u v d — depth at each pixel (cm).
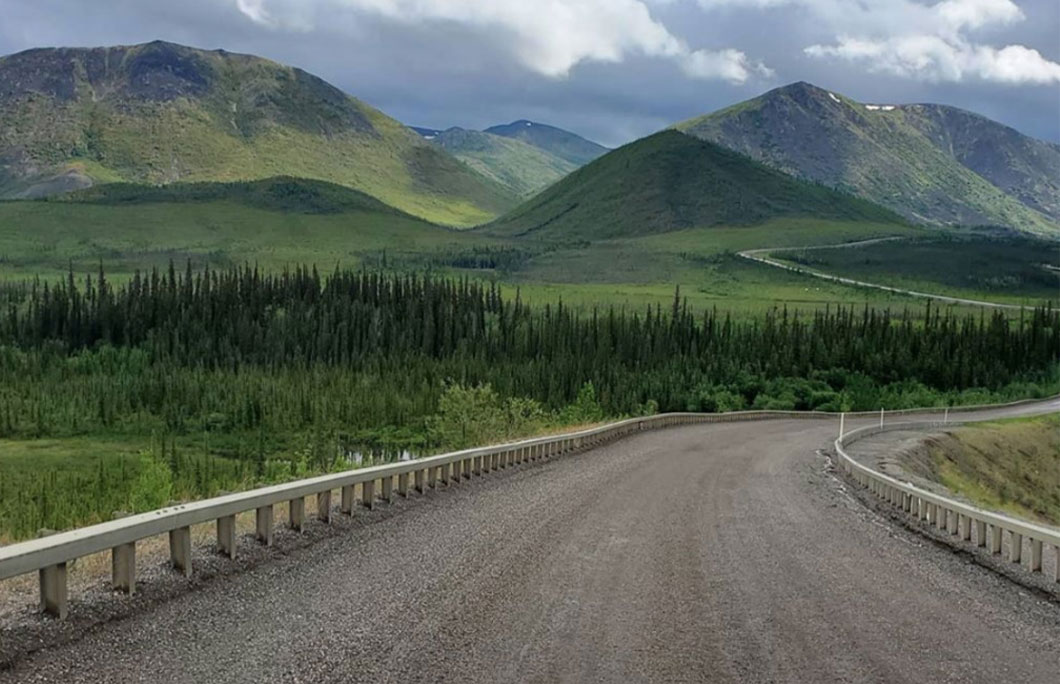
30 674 668
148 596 894
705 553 1317
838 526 1697
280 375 12156
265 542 1182
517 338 13250
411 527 1467
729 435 4906
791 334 12312
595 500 1930
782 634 879
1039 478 5644
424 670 726
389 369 12188
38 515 4378
